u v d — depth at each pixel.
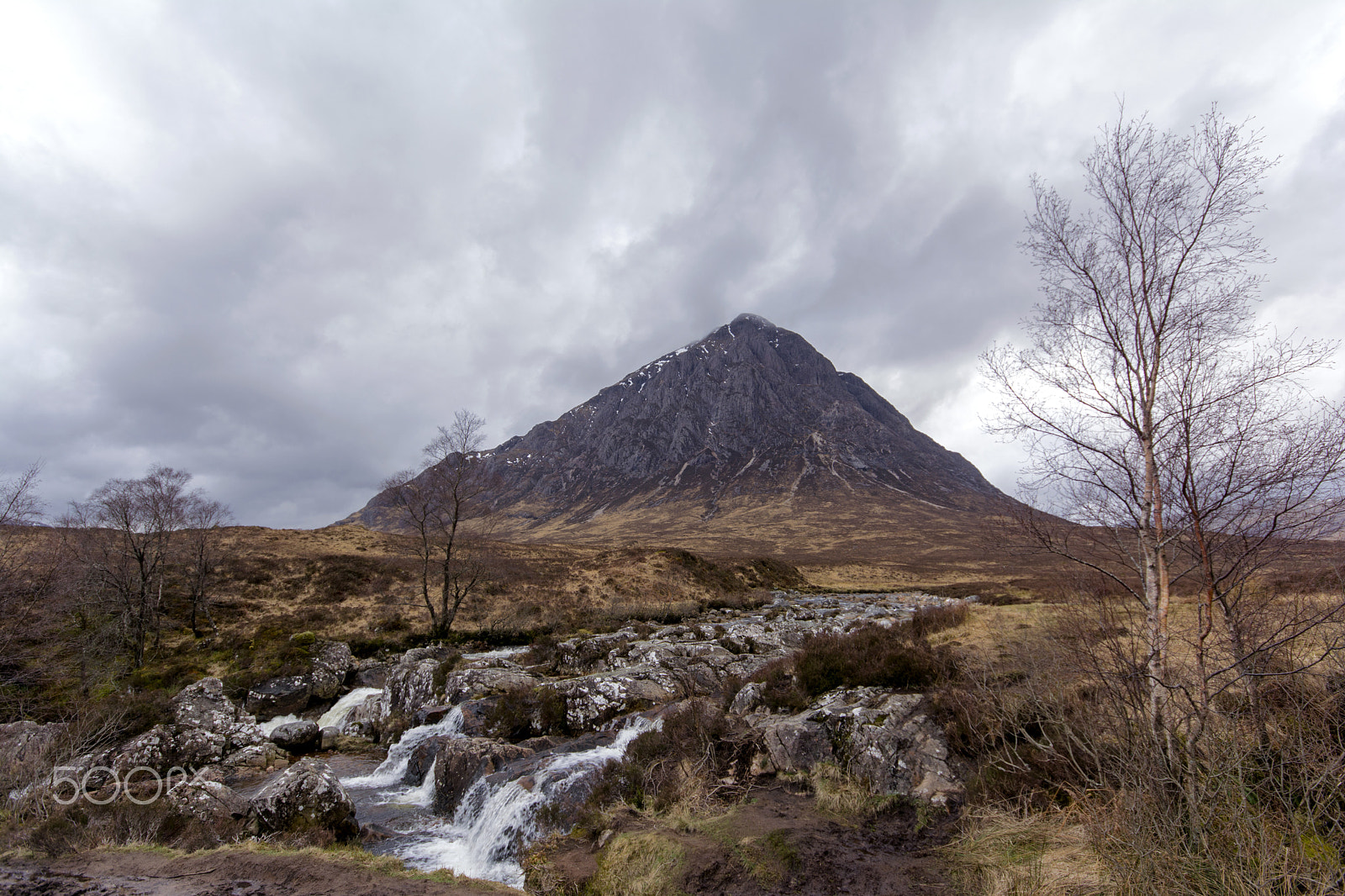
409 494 35.38
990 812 9.00
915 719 11.50
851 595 60.84
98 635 25.75
